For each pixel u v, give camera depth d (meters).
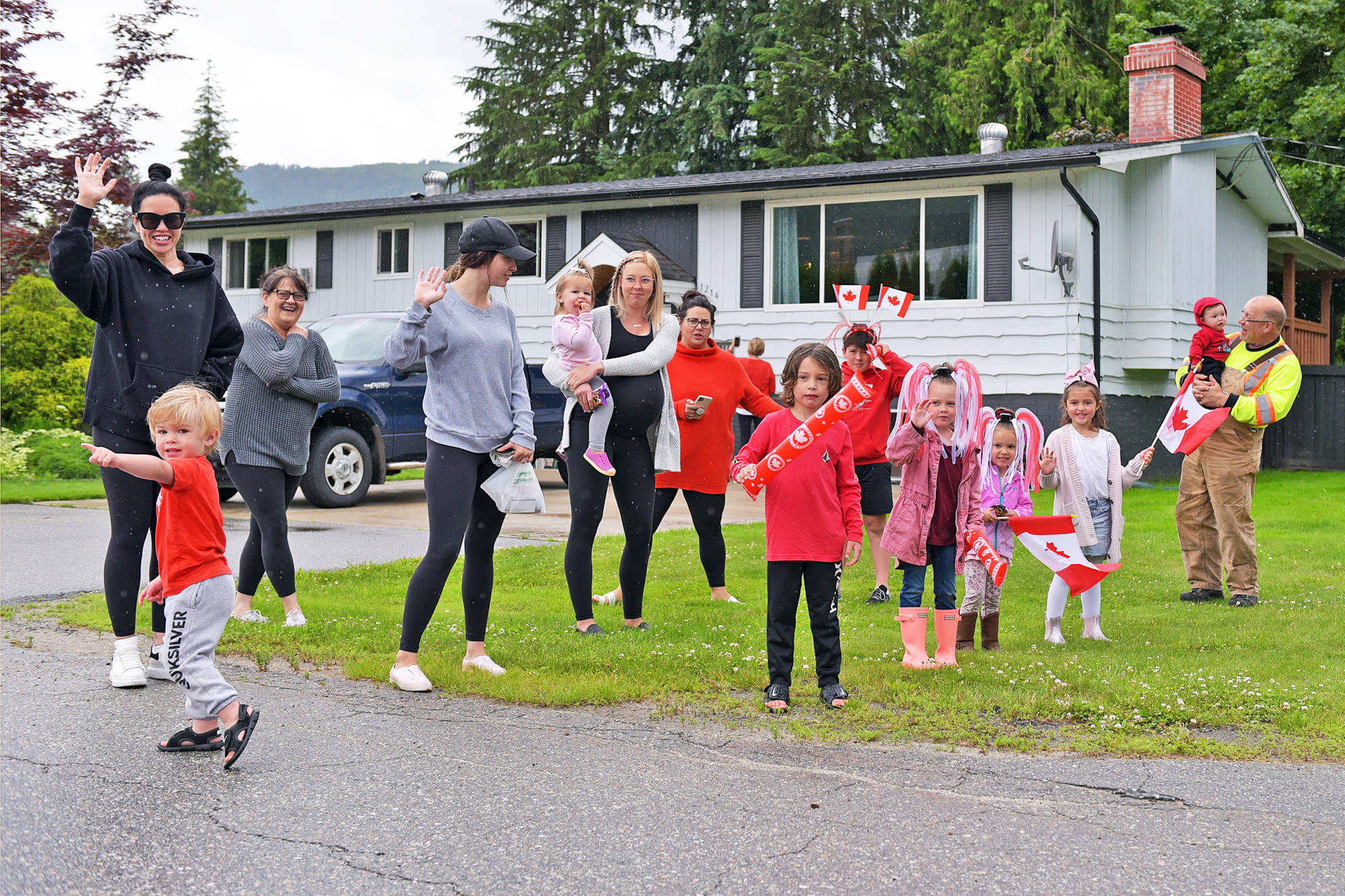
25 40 16.28
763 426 4.92
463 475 5.02
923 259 17.19
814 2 34.31
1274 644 5.87
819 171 18.05
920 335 17.11
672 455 6.23
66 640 5.80
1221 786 3.75
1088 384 6.40
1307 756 4.07
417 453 12.92
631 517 6.16
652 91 39.22
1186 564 7.48
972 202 16.86
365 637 5.82
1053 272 16.33
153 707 4.58
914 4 34.59
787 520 4.73
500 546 9.58
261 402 6.07
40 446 16.39
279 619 6.29
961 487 5.43
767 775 3.83
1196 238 17.77
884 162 18.20
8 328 19.14
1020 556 9.27
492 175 40.56
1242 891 2.91
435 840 3.21
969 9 31.59
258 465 6.04
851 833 3.29
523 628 6.15
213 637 3.99
